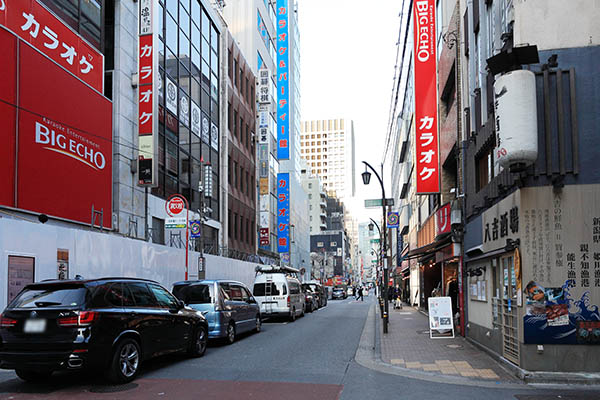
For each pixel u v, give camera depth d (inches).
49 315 306.3
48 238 501.0
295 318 963.3
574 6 370.3
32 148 548.1
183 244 973.8
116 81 761.0
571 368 349.7
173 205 784.9
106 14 784.9
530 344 356.5
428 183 710.5
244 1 1829.5
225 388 325.4
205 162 1168.2
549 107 363.3
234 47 1486.2
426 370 399.5
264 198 1705.2
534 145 336.2
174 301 423.2
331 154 7194.9
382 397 306.0
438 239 739.4
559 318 351.6
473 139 544.7
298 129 2883.9
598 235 352.5
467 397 305.9
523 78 341.4
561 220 356.5
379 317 984.9
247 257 1476.4
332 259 4515.3
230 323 566.3
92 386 327.0
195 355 451.8
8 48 517.0
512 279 393.7
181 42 1034.1
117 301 343.3
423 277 1147.9
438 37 815.7
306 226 3014.3
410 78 1210.6
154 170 781.9
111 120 716.7
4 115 509.0
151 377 360.5
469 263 582.6
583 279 351.6
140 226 804.0
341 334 674.2
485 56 486.0
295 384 342.0
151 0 808.9
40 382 340.2
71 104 621.9
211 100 1232.2
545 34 371.2
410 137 1290.6
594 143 358.0
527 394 311.9
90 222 652.7
